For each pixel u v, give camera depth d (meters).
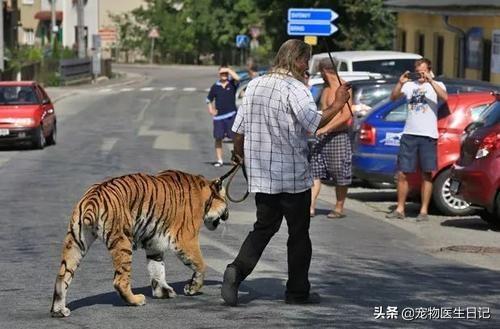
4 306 11.48
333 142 18.78
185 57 114.19
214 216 11.77
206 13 108.62
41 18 114.31
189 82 82.88
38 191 22.44
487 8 35.22
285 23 65.38
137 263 14.12
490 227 18.64
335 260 14.86
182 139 36.41
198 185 11.61
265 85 10.97
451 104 19.77
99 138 36.53
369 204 21.64
